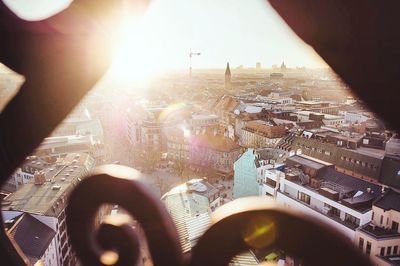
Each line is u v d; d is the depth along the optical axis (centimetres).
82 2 136
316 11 111
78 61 143
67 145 7644
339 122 10544
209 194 4528
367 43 107
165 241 132
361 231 3228
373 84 108
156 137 10112
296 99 17325
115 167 142
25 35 142
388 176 5247
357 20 107
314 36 112
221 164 7962
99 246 142
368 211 3334
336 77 113
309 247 104
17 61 147
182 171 8050
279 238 107
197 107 16112
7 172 154
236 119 11381
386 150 5738
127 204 133
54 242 4162
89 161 6394
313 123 9625
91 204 139
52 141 7688
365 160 5612
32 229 3981
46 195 4662
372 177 5391
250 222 110
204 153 8231
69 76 144
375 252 3122
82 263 143
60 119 150
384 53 106
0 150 153
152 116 10481
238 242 113
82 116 10375
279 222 107
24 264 164
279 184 4412
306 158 4700
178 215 3712
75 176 5366
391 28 104
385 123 110
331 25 111
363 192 3681
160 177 7931
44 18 140
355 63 109
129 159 9644
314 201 3875
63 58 143
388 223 3269
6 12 140
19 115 151
